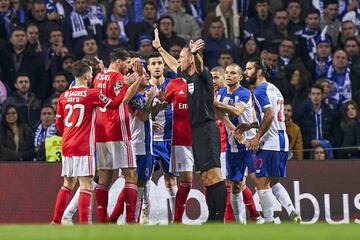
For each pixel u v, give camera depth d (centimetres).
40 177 5491
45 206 5484
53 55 6500
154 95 4853
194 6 7125
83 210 4547
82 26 6719
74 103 4553
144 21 6825
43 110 5938
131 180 4781
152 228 3259
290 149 5988
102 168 4775
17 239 2828
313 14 6900
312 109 6241
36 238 2847
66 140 4566
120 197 4831
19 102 6125
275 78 6406
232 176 5091
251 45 6681
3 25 6644
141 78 4644
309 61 6800
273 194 5044
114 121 4731
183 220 5481
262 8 6931
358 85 6675
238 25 6962
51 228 3334
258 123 4875
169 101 5003
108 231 3103
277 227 3322
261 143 4875
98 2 6838
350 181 5628
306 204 5597
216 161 4347
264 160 4872
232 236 2862
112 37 6650
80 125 4547
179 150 4984
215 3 7169
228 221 5212
